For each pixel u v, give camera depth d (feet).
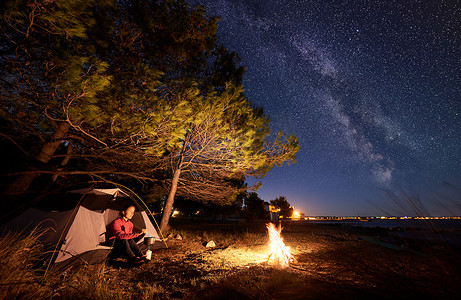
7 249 9.12
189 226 51.24
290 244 27.12
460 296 4.61
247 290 11.20
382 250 16.08
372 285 6.77
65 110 13.96
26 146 17.99
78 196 17.04
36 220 15.38
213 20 20.65
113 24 16.25
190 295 11.07
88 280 11.32
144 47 19.07
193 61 23.08
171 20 19.30
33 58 12.33
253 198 86.33
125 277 13.70
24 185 14.67
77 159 23.75
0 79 13.01
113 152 19.20
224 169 26.58
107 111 15.29
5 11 10.08
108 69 16.07
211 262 17.46
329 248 23.82
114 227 16.87
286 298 9.46
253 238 31.24
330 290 9.11
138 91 17.20
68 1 10.80
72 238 14.67
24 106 15.14
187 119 20.27
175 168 27.45
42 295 8.63
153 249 21.67
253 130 25.38
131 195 21.48
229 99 23.35
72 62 11.97
